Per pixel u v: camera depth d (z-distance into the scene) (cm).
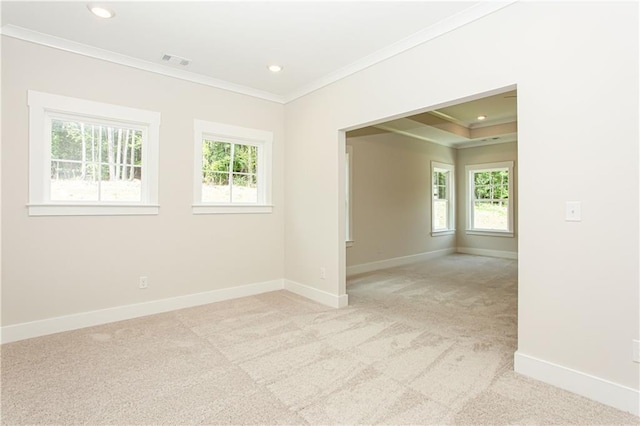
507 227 718
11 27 262
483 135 658
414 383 209
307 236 403
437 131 624
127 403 187
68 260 293
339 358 243
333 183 367
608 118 185
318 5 235
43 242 282
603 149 187
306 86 392
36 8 238
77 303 298
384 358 243
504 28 226
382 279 510
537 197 212
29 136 274
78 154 305
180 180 354
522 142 218
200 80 364
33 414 176
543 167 209
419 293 426
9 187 267
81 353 248
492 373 221
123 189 329
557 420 173
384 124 570
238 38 281
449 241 776
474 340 276
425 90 275
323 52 308
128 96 321
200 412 179
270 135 426
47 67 281
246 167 418
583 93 193
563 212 202
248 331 294
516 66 220
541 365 212
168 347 260
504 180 726
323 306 367
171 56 316
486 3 231
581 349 196
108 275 314
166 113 344
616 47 182
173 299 352
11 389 199
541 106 209
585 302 195
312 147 393
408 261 659
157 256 341
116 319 317
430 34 267
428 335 286
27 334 275
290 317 331
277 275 437
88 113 300
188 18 252
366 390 201
